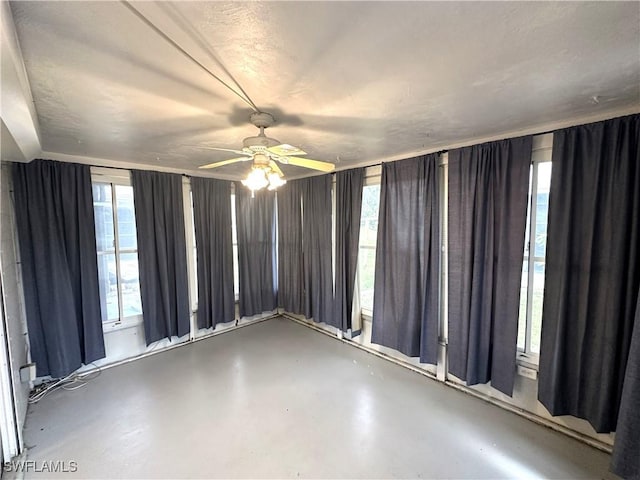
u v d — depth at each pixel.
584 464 2.00
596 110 1.98
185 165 3.66
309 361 3.54
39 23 1.05
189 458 2.07
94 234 3.18
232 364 3.46
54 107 1.83
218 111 1.93
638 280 1.89
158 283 3.68
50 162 2.89
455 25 1.10
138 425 2.40
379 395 2.83
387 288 3.42
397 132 2.43
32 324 2.81
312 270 4.44
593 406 2.07
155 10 1.00
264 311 5.05
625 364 1.93
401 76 1.50
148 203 3.54
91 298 3.15
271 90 1.64
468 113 2.03
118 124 2.16
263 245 4.92
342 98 1.76
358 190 3.70
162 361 3.53
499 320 2.53
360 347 3.93
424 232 3.03
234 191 4.50
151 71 1.42
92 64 1.35
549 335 2.24
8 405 2.02
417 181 3.08
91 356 3.16
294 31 1.13
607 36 1.18
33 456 2.08
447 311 2.96
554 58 1.35
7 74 1.09
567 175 2.12
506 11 1.02
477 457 2.07
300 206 4.62
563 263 2.13
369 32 1.14
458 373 2.82
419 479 1.90
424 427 2.38
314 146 2.88
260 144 1.84
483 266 2.63
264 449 2.15
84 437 2.27
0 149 2.04
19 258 2.76
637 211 1.88
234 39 1.18
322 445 2.19
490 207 2.56
